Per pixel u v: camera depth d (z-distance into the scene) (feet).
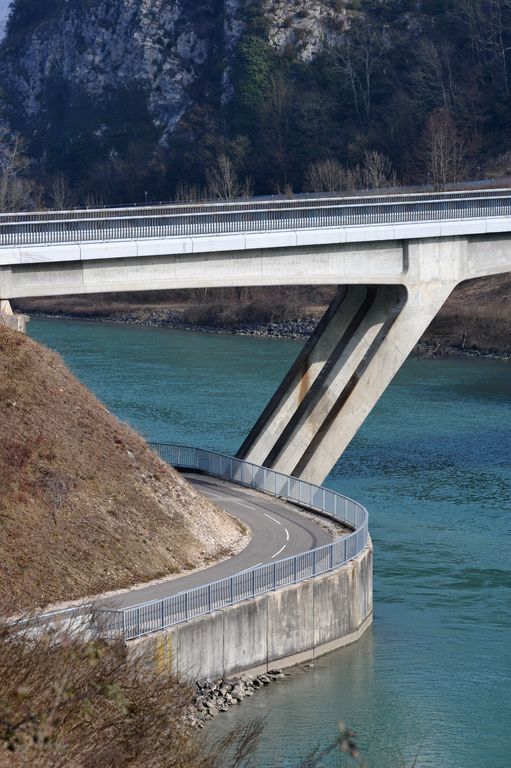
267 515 206.59
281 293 624.18
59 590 158.10
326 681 160.04
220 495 220.02
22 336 204.13
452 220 245.04
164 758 100.89
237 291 638.12
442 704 154.30
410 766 138.00
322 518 205.05
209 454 236.84
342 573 172.45
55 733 93.81
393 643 174.50
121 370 440.45
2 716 90.38
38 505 169.37
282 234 227.81
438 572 206.49
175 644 147.33
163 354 493.36
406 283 241.55
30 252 206.59
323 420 241.96
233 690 152.56
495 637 177.06
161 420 335.26
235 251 226.38
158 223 218.79
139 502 182.19
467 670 164.96
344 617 173.06
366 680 160.76
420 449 306.96
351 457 297.94
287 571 166.71
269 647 161.89
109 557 168.35
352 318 245.04
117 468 186.60
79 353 495.00
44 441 181.47
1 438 176.86
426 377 432.66
